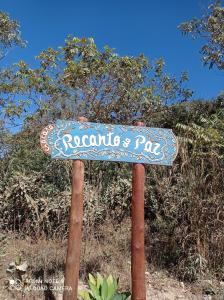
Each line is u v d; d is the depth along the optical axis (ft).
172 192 11.51
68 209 12.43
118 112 18.24
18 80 17.75
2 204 13.00
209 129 11.31
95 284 8.32
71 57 18.54
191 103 18.30
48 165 14.11
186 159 10.94
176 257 10.80
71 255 7.68
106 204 13.56
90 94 17.61
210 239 10.41
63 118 16.96
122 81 18.22
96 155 7.98
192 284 9.95
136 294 7.69
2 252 10.72
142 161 8.09
